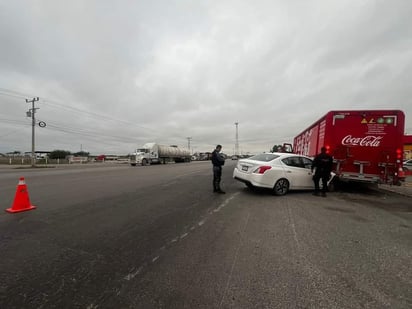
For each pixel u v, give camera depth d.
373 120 8.24
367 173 8.28
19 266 2.96
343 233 4.28
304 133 13.84
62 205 6.28
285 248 3.57
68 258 3.20
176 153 44.06
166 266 2.98
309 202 6.89
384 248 3.63
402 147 7.95
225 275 2.77
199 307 2.20
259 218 5.16
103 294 2.39
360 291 2.49
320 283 2.63
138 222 4.82
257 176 7.62
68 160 46.56
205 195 7.82
